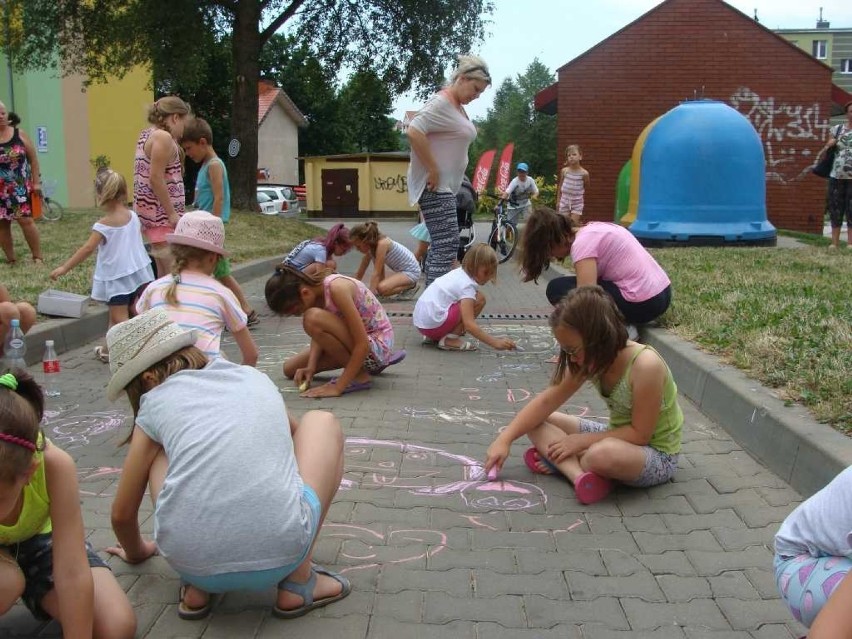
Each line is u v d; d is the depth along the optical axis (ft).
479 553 10.62
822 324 18.89
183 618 9.02
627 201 51.72
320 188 120.16
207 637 8.68
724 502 12.23
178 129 21.86
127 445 14.60
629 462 12.08
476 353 22.66
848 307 21.07
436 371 20.53
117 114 100.12
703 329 20.15
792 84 61.31
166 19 62.64
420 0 66.59
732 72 61.57
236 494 8.35
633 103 62.23
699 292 25.04
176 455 8.59
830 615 6.18
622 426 12.79
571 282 21.30
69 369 19.86
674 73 61.77
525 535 11.16
